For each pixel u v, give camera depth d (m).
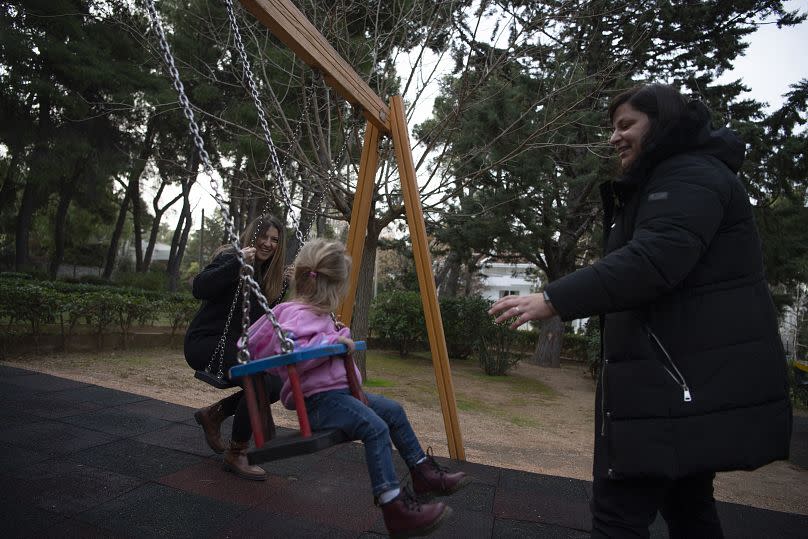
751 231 1.56
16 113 14.02
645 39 9.52
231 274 2.76
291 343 1.73
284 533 2.38
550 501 3.05
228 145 11.52
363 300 8.16
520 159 10.19
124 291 10.57
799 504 3.91
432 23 7.06
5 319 8.30
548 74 9.52
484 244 12.08
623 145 1.75
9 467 2.86
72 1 13.73
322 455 3.55
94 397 4.50
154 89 14.11
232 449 3.01
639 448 1.47
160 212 23.75
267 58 7.46
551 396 9.46
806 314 21.70
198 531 2.34
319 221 9.24
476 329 11.90
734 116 11.37
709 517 1.83
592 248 13.27
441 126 7.38
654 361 1.50
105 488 2.71
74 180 16.70
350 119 8.51
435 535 2.51
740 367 1.44
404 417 2.05
